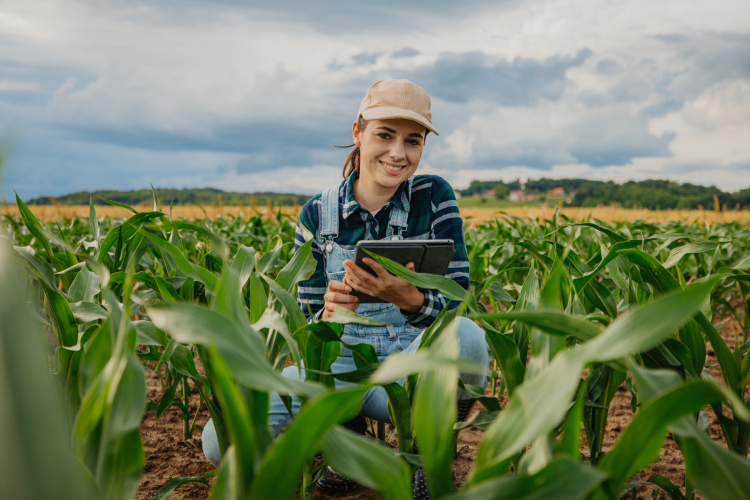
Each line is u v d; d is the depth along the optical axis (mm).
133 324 982
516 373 922
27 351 298
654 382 548
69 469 305
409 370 473
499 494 452
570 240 1090
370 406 1378
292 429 456
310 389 555
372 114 1490
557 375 478
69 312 969
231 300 597
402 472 503
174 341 945
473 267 3104
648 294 1243
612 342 466
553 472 465
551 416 446
